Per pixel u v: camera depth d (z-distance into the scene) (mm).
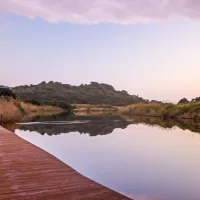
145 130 15578
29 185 4777
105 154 8312
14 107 22719
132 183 5391
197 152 8719
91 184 4852
